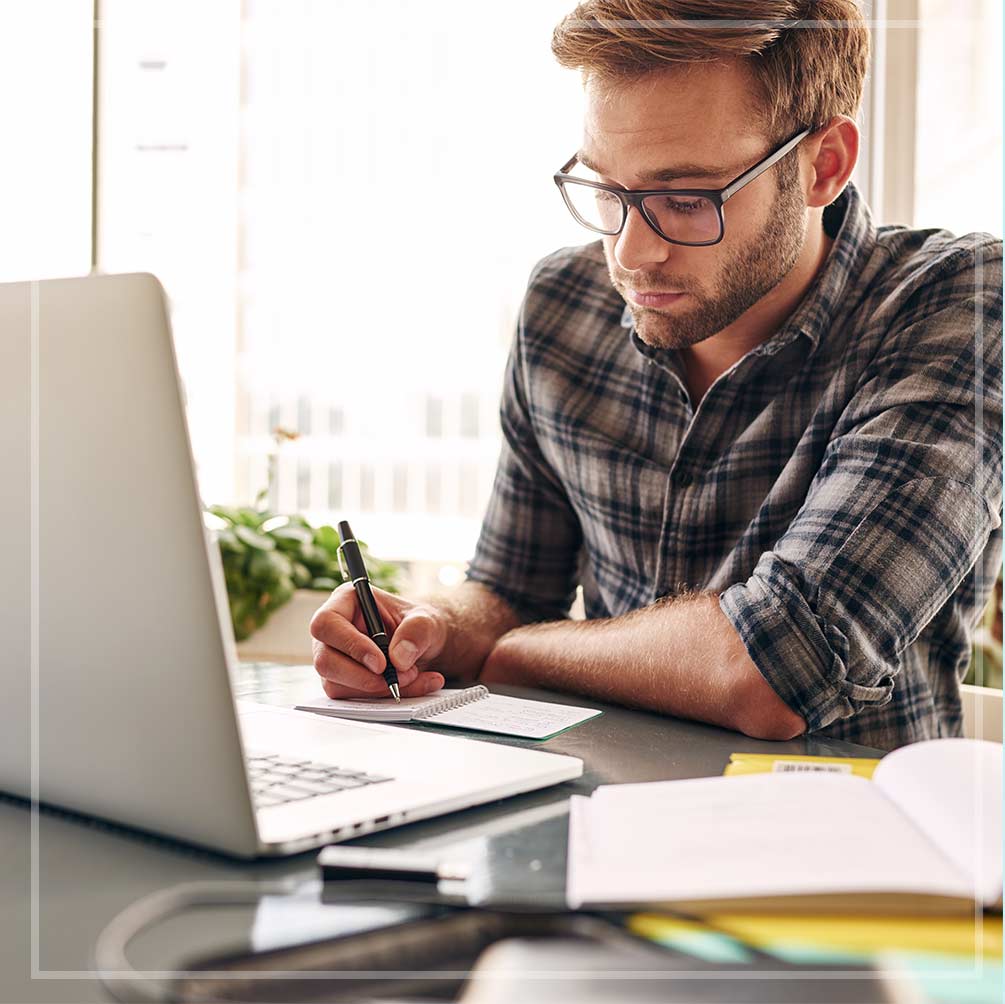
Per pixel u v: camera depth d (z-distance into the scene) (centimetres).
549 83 247
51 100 272
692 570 138
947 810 59
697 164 116
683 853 57
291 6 261
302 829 62
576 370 151
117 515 60
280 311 266
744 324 135
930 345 119
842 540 105
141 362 57
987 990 46
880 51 204
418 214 258
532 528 157
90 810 68
